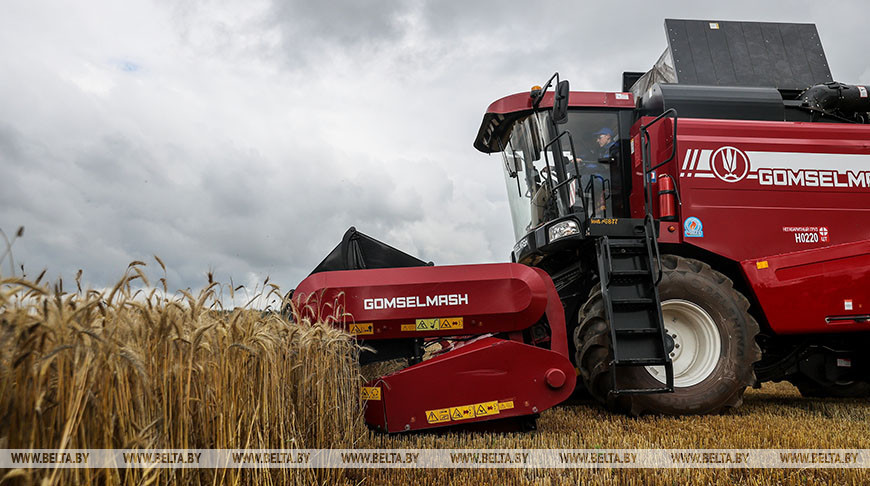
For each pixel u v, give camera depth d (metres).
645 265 5.10
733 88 5.88
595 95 5.95
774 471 3.23
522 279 4.29
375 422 3.90
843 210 5.52
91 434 1.62
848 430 4.45
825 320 5.28
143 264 1.98
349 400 3.58
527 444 3.80
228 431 2.33
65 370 1.54
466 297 4.26
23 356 1.39
